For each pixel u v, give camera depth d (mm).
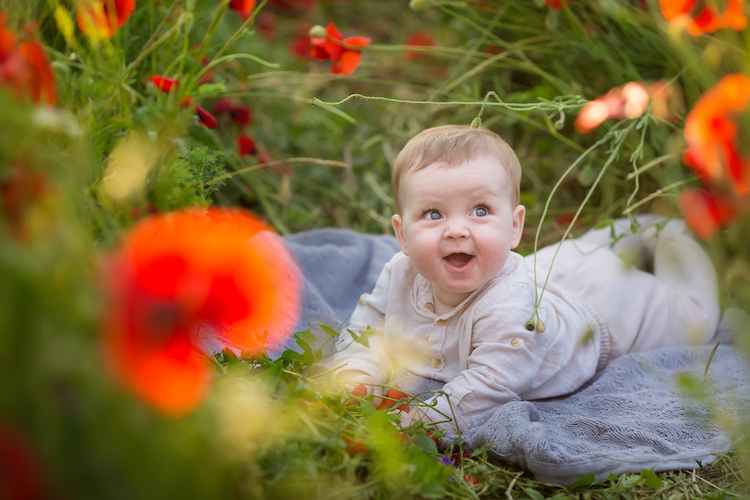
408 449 1078
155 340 710
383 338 1465
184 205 1424
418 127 2504
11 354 591
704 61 1421
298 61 2986
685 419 1296
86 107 1352
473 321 1339
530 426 1167
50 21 1573
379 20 3672
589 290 1570
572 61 2109
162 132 1464
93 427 614
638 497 1095
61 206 682
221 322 1250
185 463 679
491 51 2451
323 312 1616
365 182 2432
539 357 1330
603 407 1366
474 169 1280
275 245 1644
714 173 1099
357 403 1181
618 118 1908
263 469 906
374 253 1896
